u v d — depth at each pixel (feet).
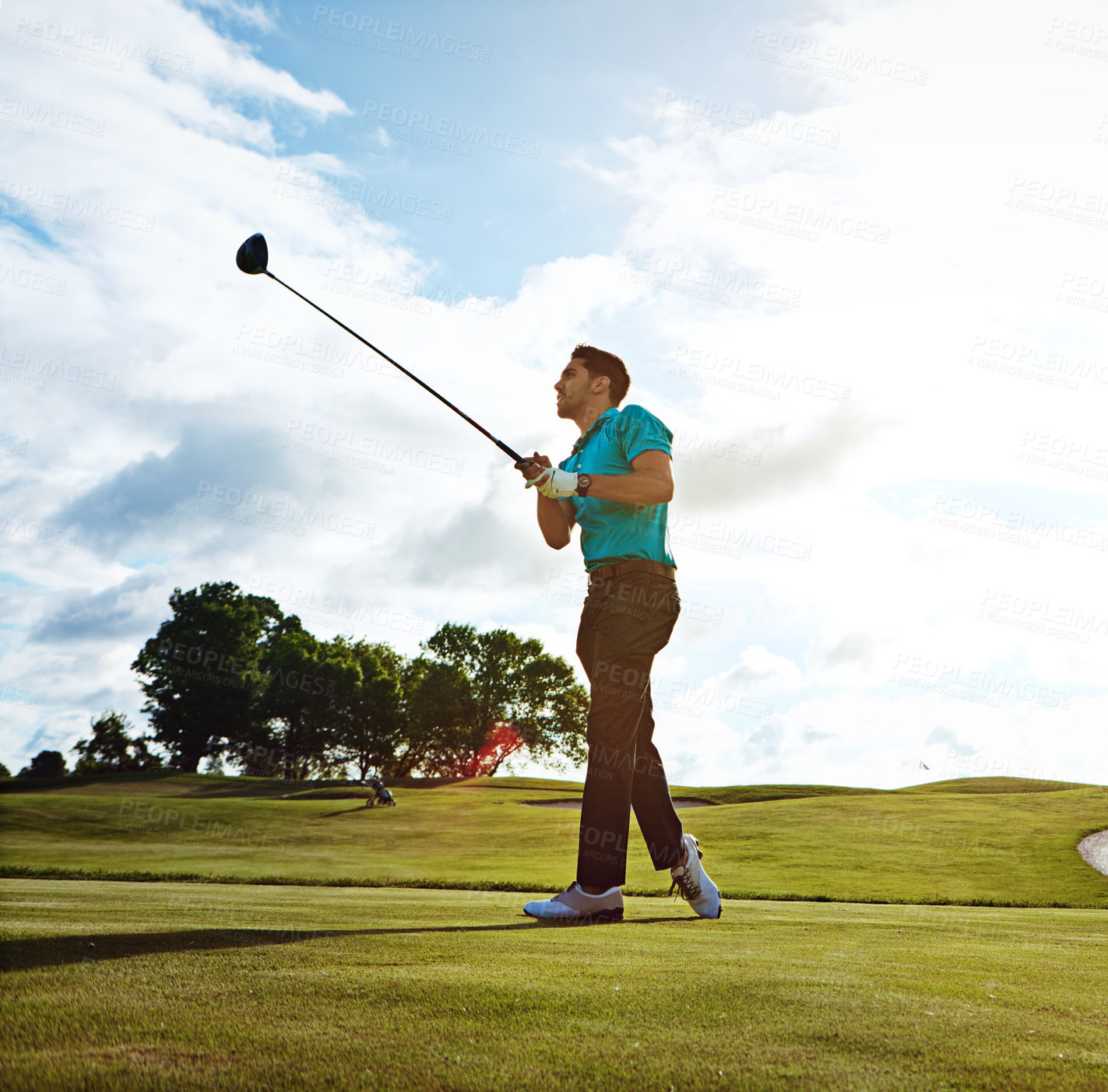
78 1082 3.17
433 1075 3.40
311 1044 3.73
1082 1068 3.74
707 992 4.99
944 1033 4.27
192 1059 3.47
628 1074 3.49
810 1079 3.50
